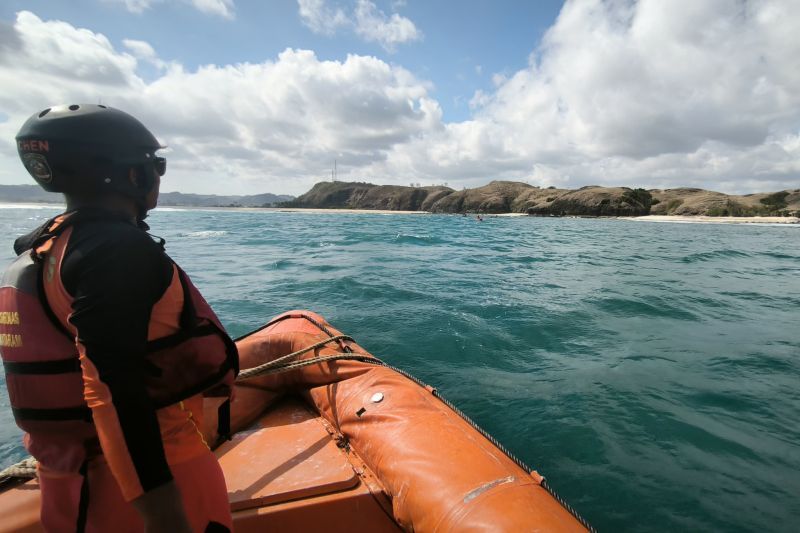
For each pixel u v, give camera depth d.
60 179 1.10
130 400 0.94
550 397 4.40
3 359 1.11
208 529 1.28
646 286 10.42
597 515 2.83
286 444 2.56
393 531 2.11
